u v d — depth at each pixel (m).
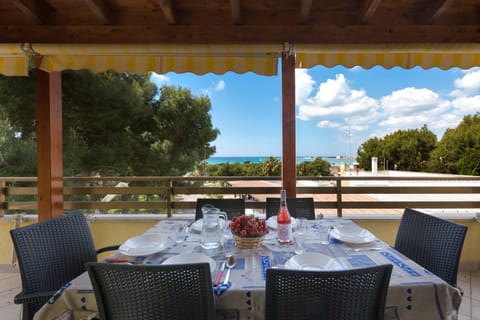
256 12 2.35
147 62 2.32
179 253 1.32
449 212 3.12
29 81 3.35
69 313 0.98
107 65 2.31
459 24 2.27
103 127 3.92
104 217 2.80
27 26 2.30
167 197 2.91
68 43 2.29
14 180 2.84
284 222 1.43
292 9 2.33
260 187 2.93
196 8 2.33
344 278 0.83
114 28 2.32
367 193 2.88
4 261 2.77
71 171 3.70
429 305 0.97
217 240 1.40
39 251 1.36
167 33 2.32
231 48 2.23
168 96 4.63
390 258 1.22
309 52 2.27
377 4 2.05
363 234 1.51
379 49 2.23
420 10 2.30
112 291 0.89
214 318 0.89
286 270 0.82
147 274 0.85
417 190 2.86
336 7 2.32
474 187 2.83
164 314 0.88
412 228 1.58
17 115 3.40
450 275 1.31
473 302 2.12
